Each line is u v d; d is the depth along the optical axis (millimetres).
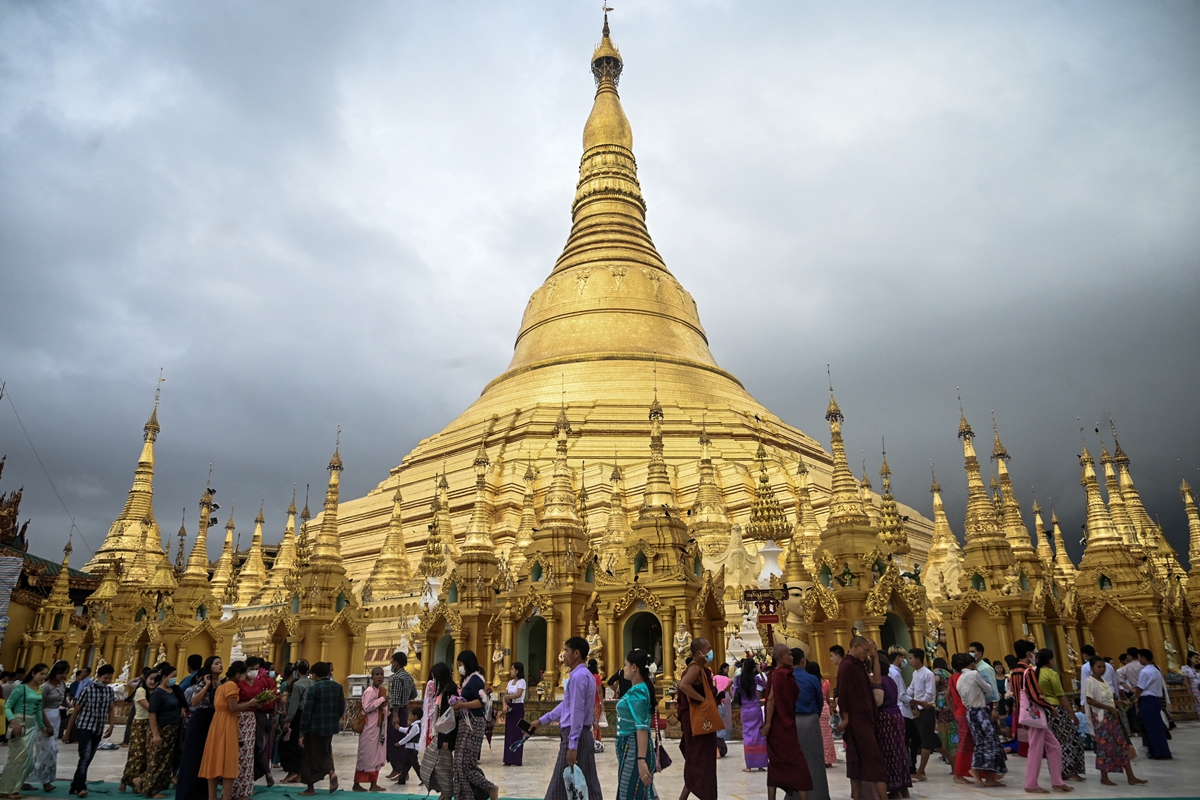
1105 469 51000
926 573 44312
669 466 62812
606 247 85312
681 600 30109
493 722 25922
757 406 78500
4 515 64375
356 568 63938
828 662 29734
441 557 46938
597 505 58562
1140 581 41469
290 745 19797
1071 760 18219
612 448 65938
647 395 72062
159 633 44719
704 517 44281
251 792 17297
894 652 19328
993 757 17312
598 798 12859
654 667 25016
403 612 46219
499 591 36000
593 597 32000
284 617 39625
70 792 18656
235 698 16531
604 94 96500
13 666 58281
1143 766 20344
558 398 72812
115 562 62156
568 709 13148
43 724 19484
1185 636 44969
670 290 83562
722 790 17344
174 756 18703
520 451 65438
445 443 75250
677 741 26516
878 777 14219
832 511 33062
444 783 14891
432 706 16484
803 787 13805
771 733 14180
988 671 18422
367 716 18969
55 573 67438
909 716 18703
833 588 31000
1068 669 35875
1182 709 34156
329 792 18453
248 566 64375
